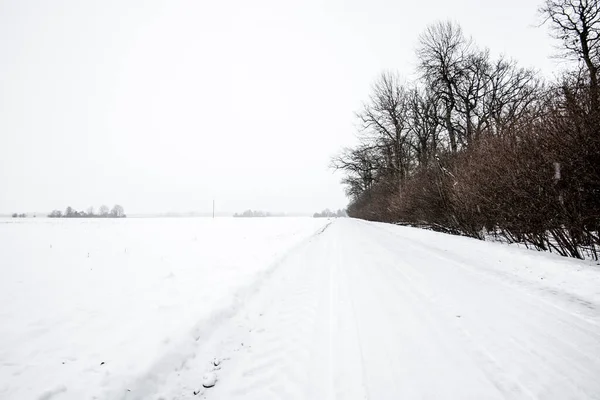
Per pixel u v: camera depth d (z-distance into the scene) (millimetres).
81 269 6855
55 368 2697
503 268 5988
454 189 10383
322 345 3166
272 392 2463
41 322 3756
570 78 6031
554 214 6031
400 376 2557
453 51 20906
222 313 3982
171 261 7840
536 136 6375
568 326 3385
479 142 9836
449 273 5918
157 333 3318
